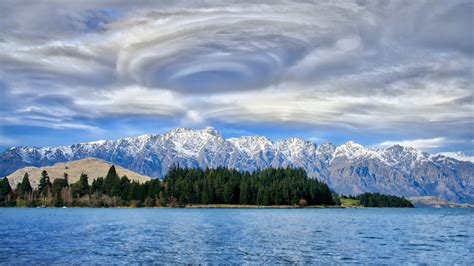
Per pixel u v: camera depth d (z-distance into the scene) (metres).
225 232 126.25
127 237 110.88
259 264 71.62
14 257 77.31
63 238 108.12
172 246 92.69
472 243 103.06
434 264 72.88
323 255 81.19
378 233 129.25
